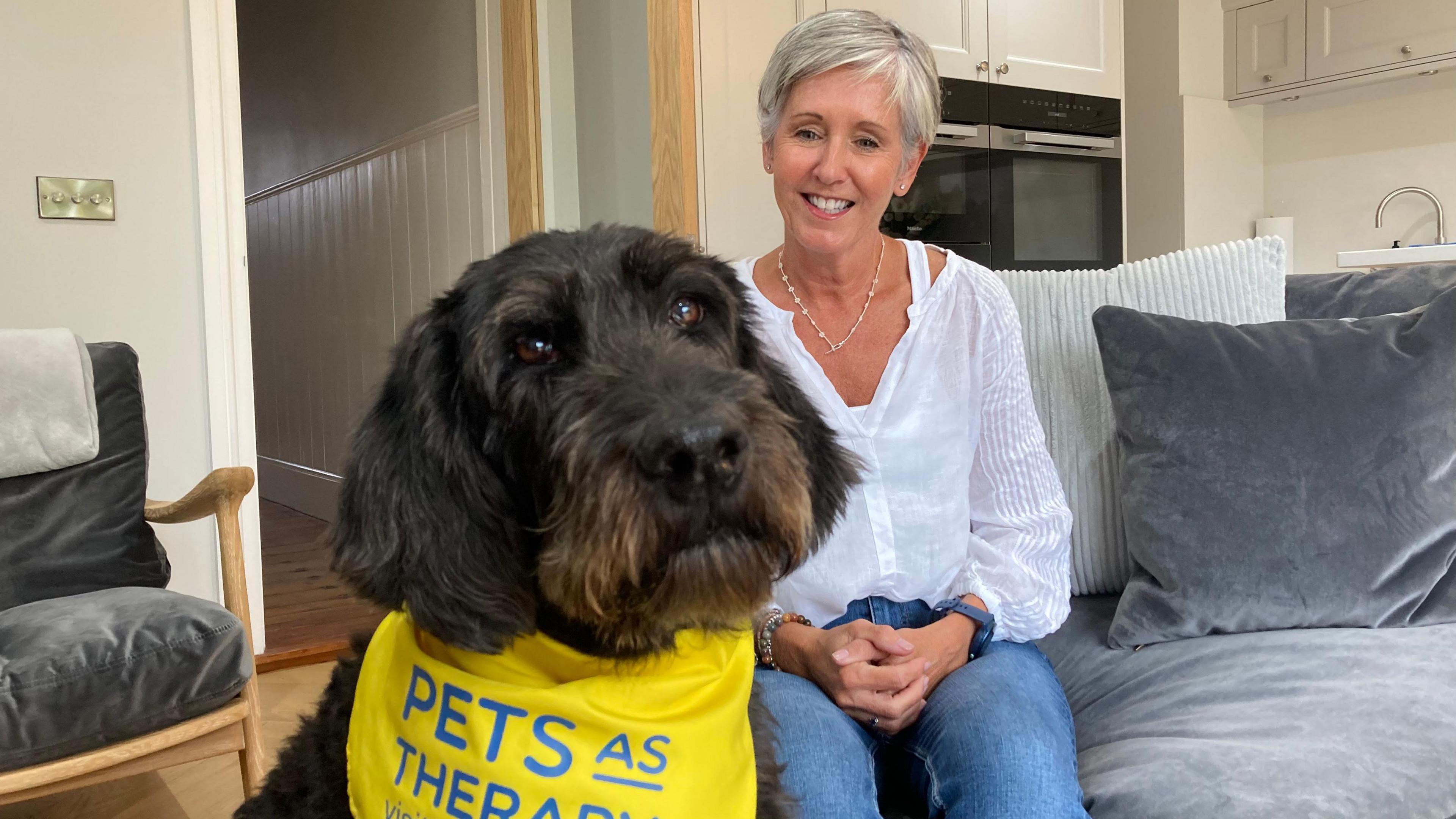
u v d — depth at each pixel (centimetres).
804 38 150
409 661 109
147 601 199
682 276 109
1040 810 117
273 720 286
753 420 94
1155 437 177
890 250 163
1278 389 174
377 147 507
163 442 324
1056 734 129
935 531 151
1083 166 455
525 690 103
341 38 537
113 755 179
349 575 98
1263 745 129
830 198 149
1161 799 123
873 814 123
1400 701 136
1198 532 171
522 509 103
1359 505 167
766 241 382
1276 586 166
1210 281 199
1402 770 123
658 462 86
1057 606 154
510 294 100
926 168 405
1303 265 561
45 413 232
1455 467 170
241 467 222
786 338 154
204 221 324
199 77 320
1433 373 173
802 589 149
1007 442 161
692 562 89
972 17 411
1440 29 454
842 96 145
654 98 345
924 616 154
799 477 97
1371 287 208
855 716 138
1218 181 541
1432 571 166
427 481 99
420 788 103
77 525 233
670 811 101
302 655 335
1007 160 429
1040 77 434
